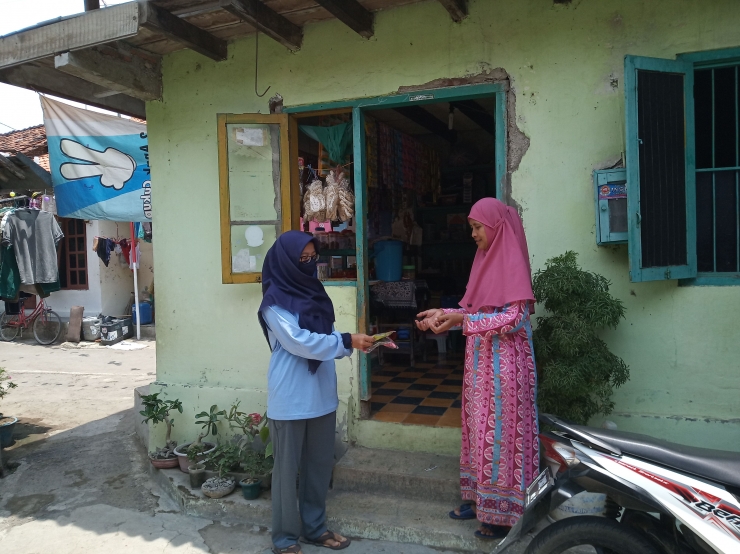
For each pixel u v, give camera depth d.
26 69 4.23
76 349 10.65
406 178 5.89
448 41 3.57
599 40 3.27
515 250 2.69
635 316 3.27
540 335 3.05
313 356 2.74
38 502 3.86
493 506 2.77
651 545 2.08
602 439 2.21
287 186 4.00
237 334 4.18
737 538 1.90
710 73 3.22
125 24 3.44
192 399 4.25
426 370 5.57
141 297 12.38
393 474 3.41
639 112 3.01
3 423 5.07
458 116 6.25
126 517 3.58
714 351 3.14
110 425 5.70
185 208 4.29
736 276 3.19
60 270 11.90
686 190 3.17
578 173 3.33
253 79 4.08
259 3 3.47
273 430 2.91
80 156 5.18
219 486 3.58
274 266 2.87
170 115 4.30
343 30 3.82
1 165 5.65
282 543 2.98
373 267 5.62
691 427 3.16
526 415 2.73
